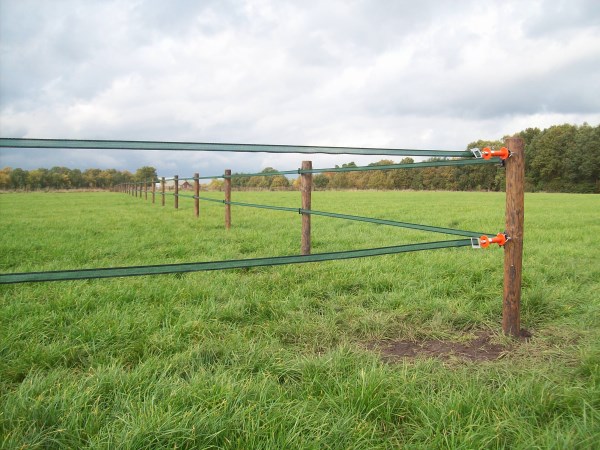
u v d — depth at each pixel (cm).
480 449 187
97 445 188
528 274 524
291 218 1380
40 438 196
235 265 283
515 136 338
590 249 743
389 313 394
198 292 434
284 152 359
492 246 751
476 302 435
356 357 288
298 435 196
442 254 648
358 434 202
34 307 390
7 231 1022
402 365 280
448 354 318
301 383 255
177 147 307
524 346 327
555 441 188
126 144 280
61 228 1095
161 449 186
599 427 202
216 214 1523
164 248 750
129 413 210
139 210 1791
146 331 335
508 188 344
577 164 7038
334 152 378
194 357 291
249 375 265
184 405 219
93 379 246
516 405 226
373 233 993
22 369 275
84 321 352
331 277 510
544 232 983
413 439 204
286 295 446
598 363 274
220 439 197
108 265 611
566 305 414
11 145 236
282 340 339
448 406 220
